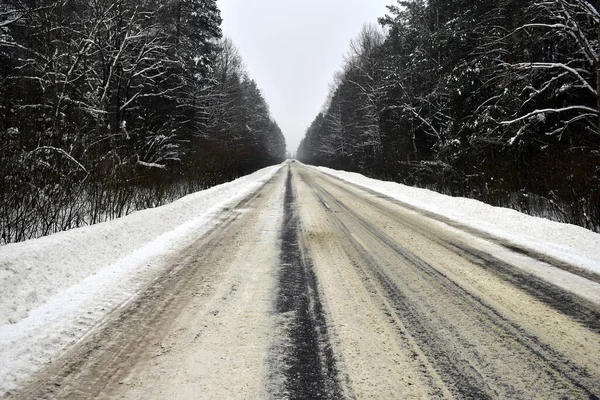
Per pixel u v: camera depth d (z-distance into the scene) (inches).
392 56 885.2
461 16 601.6
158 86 604.7
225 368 95.1
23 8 392.5
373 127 1105.4
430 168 677.9
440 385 88.2
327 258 199.8
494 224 294.2
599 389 86.7
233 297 143.6
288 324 120.4
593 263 185.6
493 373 93.2
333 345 107.0
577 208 300.7
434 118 764.0
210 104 956.0
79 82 486.3
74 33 447.2
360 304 137.1
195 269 179.2
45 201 228.7
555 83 453.1
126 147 431.5
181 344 107.2
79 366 95.6
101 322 120.7
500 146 477.4
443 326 119.3
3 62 454.3
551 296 144.7
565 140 457.1
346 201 448.5
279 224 298.2
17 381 88.5
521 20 418.0
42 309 129.0
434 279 165.5
